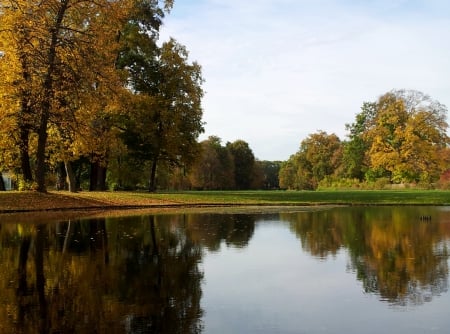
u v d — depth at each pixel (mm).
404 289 7977
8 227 17359
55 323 6219
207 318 6434
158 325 6145
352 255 11422
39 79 25266
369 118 79875
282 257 11211
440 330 5906
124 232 16016
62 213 24375
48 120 27234
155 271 9516
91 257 11125
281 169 122062
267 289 8062
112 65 30328
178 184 87500
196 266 10078
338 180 81375
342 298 7461
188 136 39344
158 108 36406
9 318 6426
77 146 28969
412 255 11336
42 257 11094
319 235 15336
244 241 13938
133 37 35844
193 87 39188
